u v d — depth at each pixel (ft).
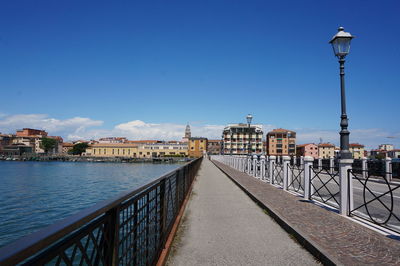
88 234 6.35
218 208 30.50
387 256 14.48
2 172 241.35
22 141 595.06
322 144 477.77
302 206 28.32
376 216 24.89
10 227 61.52
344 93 32.89
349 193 24.00
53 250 4.99
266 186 46.21
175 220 22.95
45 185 146.51
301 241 18.07
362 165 66.80
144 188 10.99
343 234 18.40
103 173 245.65
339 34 32.73
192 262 15.28
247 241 18.89
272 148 413.39
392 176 57.16
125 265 9.25
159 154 525.34
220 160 185.57
